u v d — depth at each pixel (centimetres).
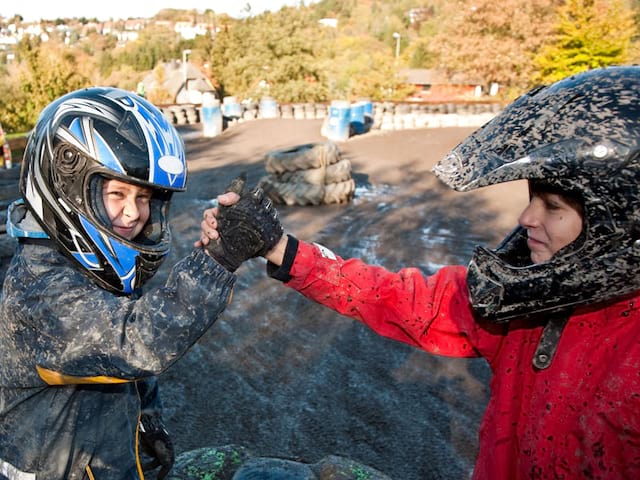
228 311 461
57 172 130
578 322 107
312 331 426
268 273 138
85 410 142
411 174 1063
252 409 331
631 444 96
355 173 1078
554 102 102
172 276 124
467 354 135
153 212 154
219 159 1284
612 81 99
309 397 343
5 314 131
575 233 102
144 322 120
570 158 95
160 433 177
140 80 5512
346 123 1485
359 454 293
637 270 97
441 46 2698
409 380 361
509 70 2461
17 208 140
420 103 1902
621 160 93
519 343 117
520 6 2475
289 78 3384
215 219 126
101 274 137
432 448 297
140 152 133
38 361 126
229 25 4388
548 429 105
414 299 134
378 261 593
